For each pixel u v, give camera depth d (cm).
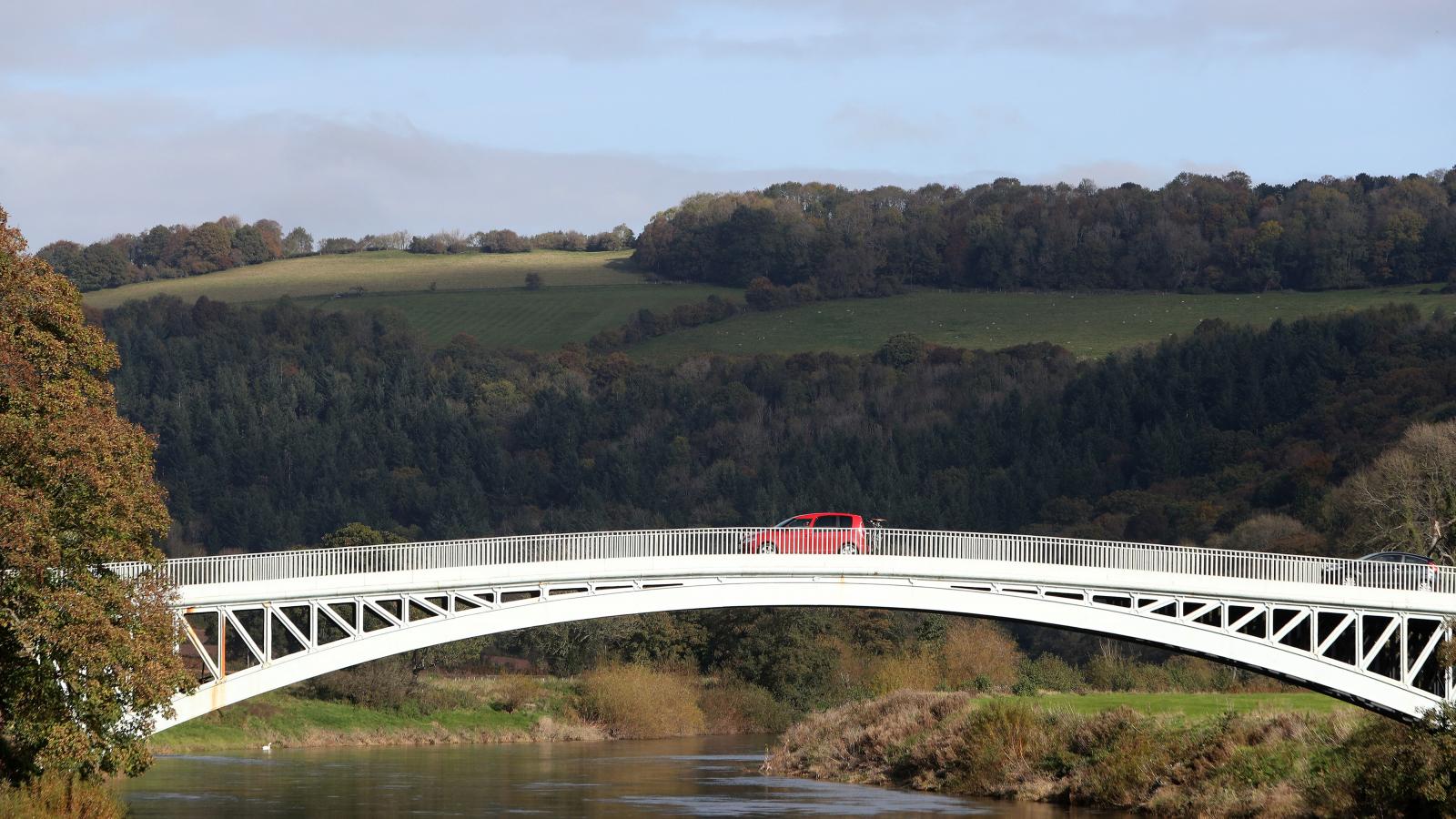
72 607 3816
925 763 6931
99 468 4050
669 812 5844
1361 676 6300
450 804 6072
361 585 5603
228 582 5397
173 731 8812
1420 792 4575
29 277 4141
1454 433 11000
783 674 11269
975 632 11350
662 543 6153
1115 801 5834
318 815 5672
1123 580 6250
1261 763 5403
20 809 4019
